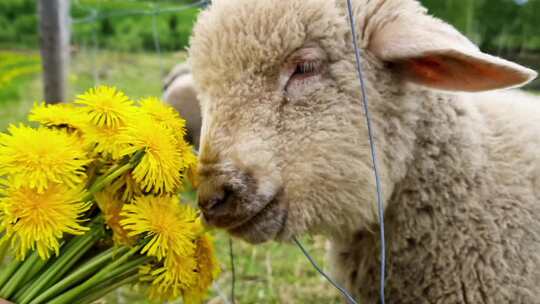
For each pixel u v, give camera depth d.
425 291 0.50
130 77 1.98
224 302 0.67
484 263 0.48
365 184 0.45
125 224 0.43
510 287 0.48
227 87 0.45
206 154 0.44
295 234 0.45
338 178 0.45
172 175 0.44
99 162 0.44
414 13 0.46
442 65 0.45
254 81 0.45
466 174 0.49
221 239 0.83
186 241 0.44
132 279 0.45
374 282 0.51
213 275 0.48
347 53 0.45
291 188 0.44
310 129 0.44
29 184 0.41
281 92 0.44
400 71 0.46
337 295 0.70
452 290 0.49
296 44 0.44
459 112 0.49
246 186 0.43
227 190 0.43
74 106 0.47
